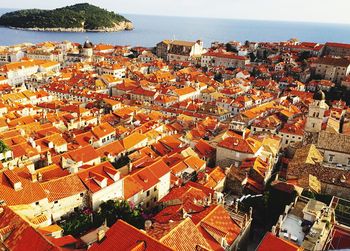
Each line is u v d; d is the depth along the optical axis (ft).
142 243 162.50
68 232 220.64
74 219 230.89
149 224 196.85
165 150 398.83
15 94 599.16
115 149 380.58
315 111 411.34
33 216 221.05
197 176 326.03
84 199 247.50
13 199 218.18
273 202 280.31
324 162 358.43
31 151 338.54
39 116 478.59
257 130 523.70
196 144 410.72
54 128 416.46
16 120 444.14
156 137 435.94
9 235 182.19
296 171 308.60
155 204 292.20
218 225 211.82
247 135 446.60
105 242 171.83
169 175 311.47
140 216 242.99
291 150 413.39
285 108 609.83
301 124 508.12
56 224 223.51
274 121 530.68
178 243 174.91
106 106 609.83
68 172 262.67
